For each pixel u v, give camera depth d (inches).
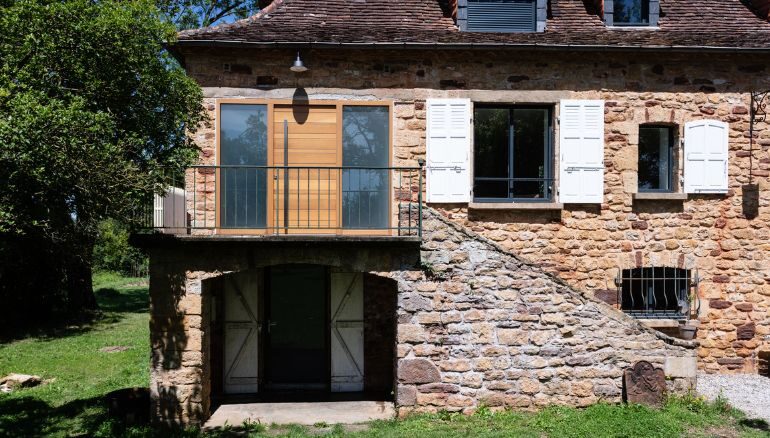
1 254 519.5
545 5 361.4
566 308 288.8
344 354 352.5
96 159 231.9
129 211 272.7
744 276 358.6
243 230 339.6
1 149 212.2
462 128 348.5
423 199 348.2
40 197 241.6
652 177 370.0
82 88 251.6
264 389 353.4
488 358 287.1
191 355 281.3
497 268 287.7
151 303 281.0
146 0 262.5
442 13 375.9
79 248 372.5
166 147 279.0
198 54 340.8
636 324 290.4
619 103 355.6
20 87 234.4
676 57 353.1
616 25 375.6
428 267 285.4
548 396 288.2
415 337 286.0
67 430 277.4
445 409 286.2
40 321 621.6
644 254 354.6
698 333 355.9
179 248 281.3
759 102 360.2
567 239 352.8
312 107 346.9
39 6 234.8
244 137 344.8
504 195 361.4
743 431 258.5
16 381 359.3
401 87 348.5
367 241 275.6
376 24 361.1
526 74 351.9
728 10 391.5
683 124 357.7
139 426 281.0
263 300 355.3
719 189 357.1
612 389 289.3
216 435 271.6
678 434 249.4
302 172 345.4
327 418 296.4
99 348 484.1
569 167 351.3
